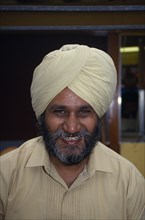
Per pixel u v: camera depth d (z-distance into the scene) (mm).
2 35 2922
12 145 2953
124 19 2643
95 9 2580
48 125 705
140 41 2850
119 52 2715
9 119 3055
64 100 666
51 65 683
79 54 679
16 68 2996
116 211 783
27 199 772
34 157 791
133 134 3277
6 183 787
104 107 719
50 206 767
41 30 2699
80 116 685
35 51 2965
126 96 3262
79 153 699
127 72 3035
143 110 3291
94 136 716
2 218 803
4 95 3035
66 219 766
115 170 812
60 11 2631
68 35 2893
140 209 804
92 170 778
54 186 776
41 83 697
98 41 2895
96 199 777
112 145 2775
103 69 697
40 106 709
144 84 3035
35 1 2545
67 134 683
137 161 2744
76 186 772
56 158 725
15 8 2588
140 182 817
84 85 664
